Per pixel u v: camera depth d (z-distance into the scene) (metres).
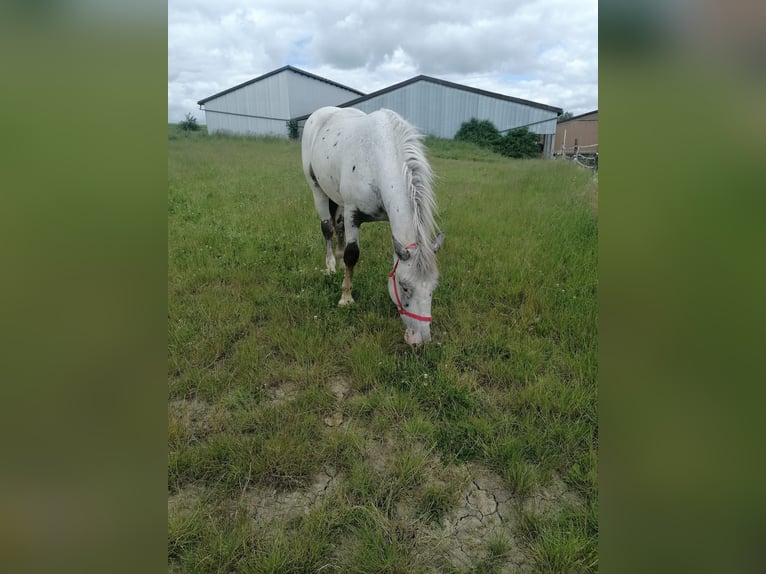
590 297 3.54
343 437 2.32
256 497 2.05
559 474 2.17
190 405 2.60
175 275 3.96
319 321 3.27
